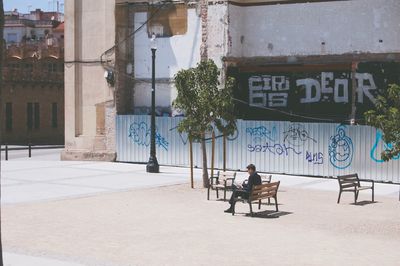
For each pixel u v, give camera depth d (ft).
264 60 94.53
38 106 185.16
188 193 65.00
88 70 103.14
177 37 98.12
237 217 50.70
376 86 87.04
